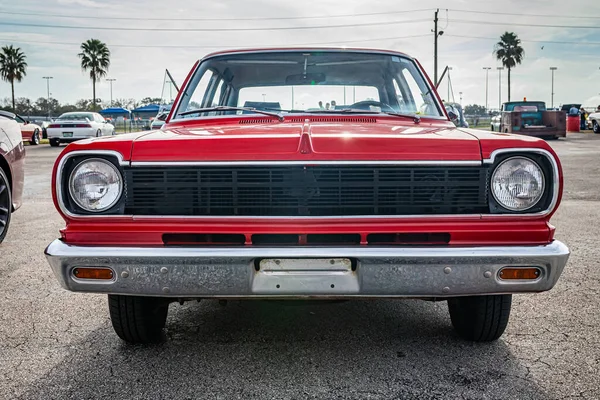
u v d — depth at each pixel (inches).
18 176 229.6
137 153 99.3
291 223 97.7
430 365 110.0
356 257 95.6
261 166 98.3
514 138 101.3
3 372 108.7
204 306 148.7
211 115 141.4
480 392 98.6
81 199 99.9
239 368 109.6
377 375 105.8
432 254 95.5
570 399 96.0
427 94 147.0
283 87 152.7
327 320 136.9
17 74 2324.1
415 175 99.0
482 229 98.4
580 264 186.4
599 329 129.1
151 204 99.7
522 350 117.3
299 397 97.5
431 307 147.2
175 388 101.4
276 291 97.1
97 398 97.9
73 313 143.0
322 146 98.5
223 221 98.3
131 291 98.6
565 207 304.7
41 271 182.5
